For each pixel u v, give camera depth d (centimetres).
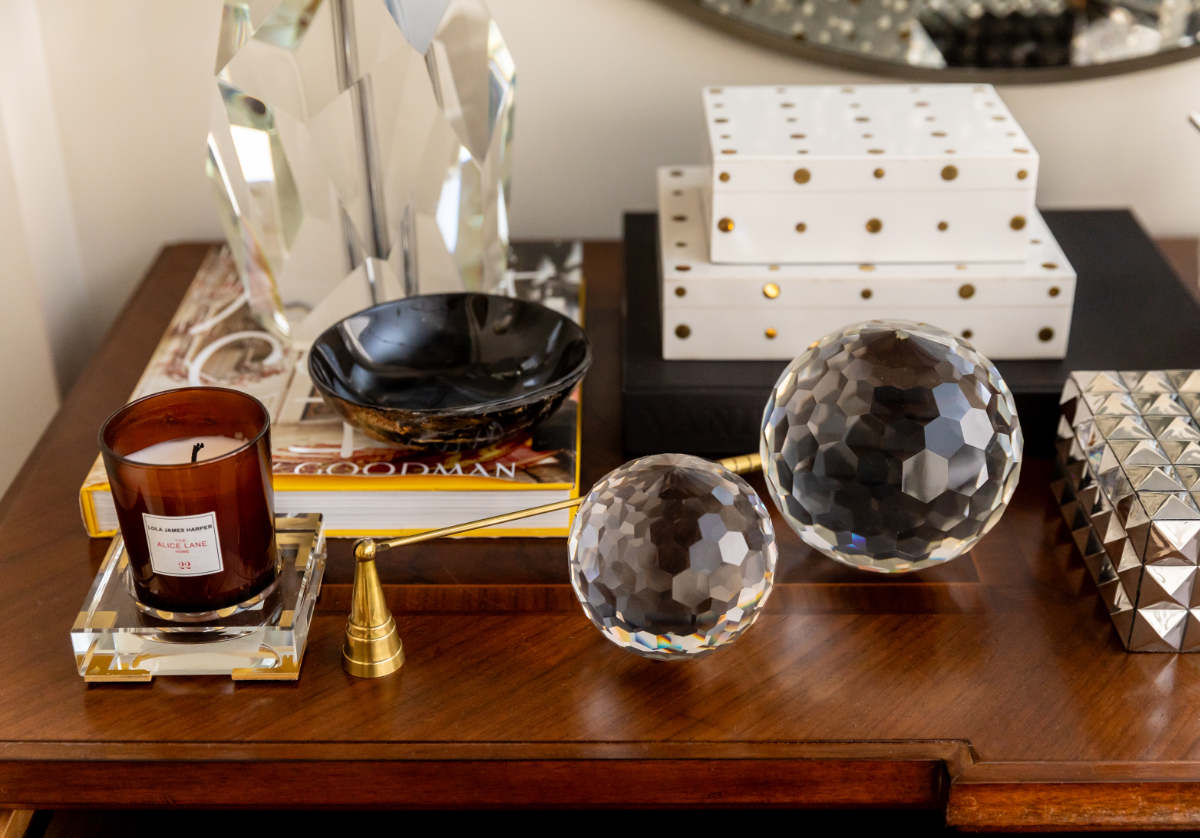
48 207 84
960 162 63
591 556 48
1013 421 52
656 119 87
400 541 51
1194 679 51
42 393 86
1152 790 47
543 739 49
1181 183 88
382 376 64
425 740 48
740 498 49
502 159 74
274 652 51
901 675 52
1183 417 58
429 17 68
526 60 84
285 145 70
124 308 80
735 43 84
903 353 51
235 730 49
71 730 49
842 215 65
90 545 59
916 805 49
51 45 82
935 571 58
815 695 51
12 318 83
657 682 51
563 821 65
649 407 64
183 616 51
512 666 52
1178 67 83
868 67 83
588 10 83
